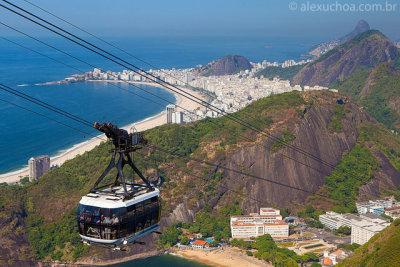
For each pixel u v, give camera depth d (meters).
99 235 31.52
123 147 34.31
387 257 83.94
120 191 33.81
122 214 31.47
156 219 34.69
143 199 33.16
